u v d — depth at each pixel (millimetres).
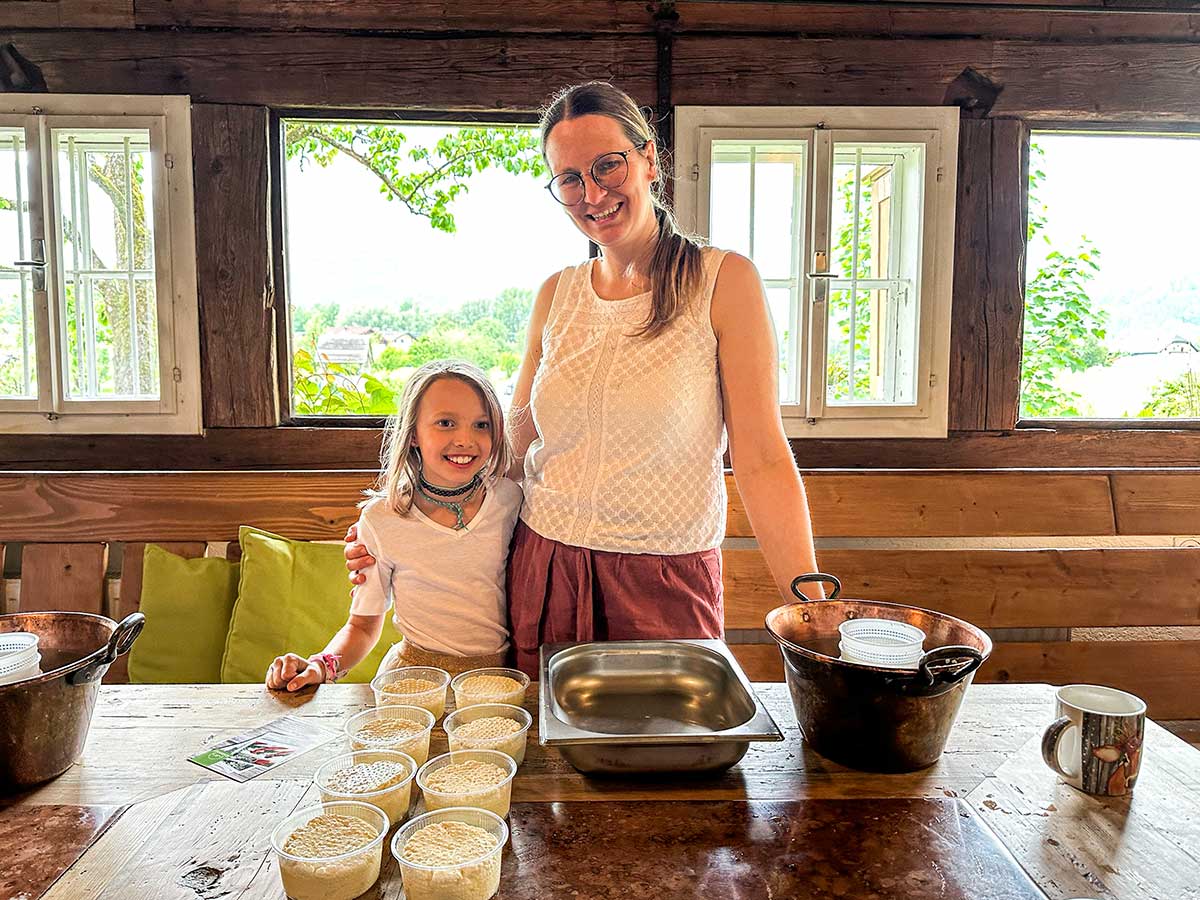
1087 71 2297
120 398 2266
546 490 1335
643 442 1259
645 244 1333
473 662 1364
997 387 2355
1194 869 809
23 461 2279
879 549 2287
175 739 1096
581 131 1243
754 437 1277
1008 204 2318
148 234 2309
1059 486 2264
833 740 1001
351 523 2178
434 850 769
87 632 1105
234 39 2215
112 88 2219
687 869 808
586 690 1122
